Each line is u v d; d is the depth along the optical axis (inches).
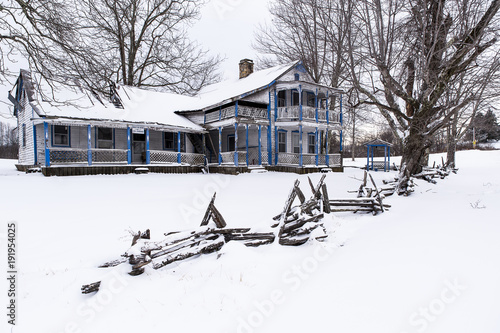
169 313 142.6
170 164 768.3
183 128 797.9
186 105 961.5
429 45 418.0
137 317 139.9
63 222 290.0
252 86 862.5
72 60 303.9
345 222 313.6
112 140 762.8
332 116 921.5
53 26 305.1
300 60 907.4
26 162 746.2
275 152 858.8
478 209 324.8
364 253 213.5
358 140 1951.3
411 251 207.0
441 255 194.5
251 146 863.1
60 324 135.8
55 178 548.1
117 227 281.4
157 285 168.6
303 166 805.2
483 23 375.6
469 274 164.7
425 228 263.1
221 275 179.5
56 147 681.0
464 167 1025.5
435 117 482.0
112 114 723.4
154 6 1038.4
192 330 130.7
